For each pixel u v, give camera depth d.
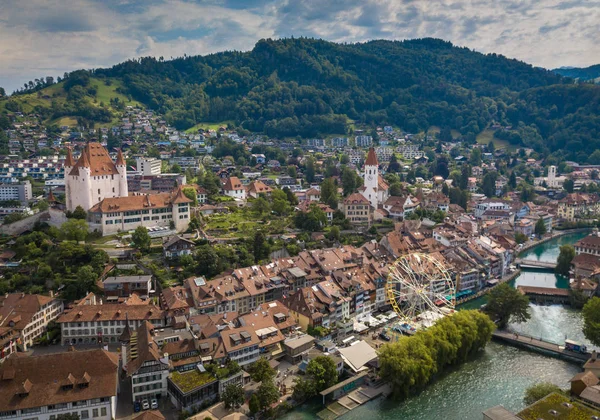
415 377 163.25
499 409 136.00
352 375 172.50
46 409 133.25
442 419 151.62
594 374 164.62
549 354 194.12
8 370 136.38
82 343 182.88
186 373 153.38
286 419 149.75
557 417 129.50
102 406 137.62
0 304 188.12
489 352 197.50
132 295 198.50
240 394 147.00
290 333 188.50
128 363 153.12
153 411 134.62
